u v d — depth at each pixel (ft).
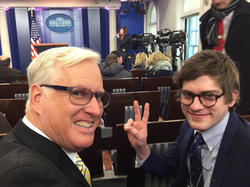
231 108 2.45
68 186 1.66
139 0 26.50
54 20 27.96
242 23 4.49
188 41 20.48
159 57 9.91
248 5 4.34
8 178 1.44
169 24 23.15
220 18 4.92
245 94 4.60
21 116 5.35
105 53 30.45
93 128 2.01
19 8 26.43
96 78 1.95
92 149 3.56
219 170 2.25
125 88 7.84
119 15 30.25
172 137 3.67
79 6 26.99
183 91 2.33
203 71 2.13
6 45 26.71
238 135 2.28
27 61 27.84
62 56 1.84
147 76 9.68
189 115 2.38
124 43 25.39
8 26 27.45
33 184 1.49
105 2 27.22
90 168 3.65
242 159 2.17
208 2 6.74
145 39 22.67
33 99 1.89
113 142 5.68
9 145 1.80
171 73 9.34
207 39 5.30
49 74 1.80
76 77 1.82
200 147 2.52
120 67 9.19
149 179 3.60
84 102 1.86
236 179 2.15
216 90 2.15
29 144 1.82
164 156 3.32
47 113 1.85
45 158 1.74
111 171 4.07
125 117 5.70
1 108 5.19
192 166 2.58
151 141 3.60
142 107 5.80
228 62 2.24
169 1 22.79
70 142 1.91
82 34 28.99
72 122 1.88
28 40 27.43
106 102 2.13
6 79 11.05
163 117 7.97
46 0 26.14
